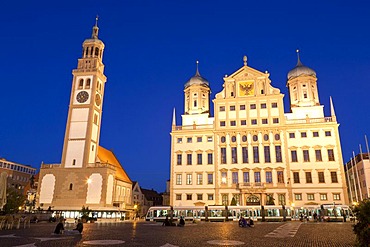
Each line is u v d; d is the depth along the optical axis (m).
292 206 65.62
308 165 73.75
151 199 140.25
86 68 86.31
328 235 28.39
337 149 73.19
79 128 80.69
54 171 77.81
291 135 76.62
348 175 89.31
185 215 66.50
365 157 85.38
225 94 83.88
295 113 82.44
